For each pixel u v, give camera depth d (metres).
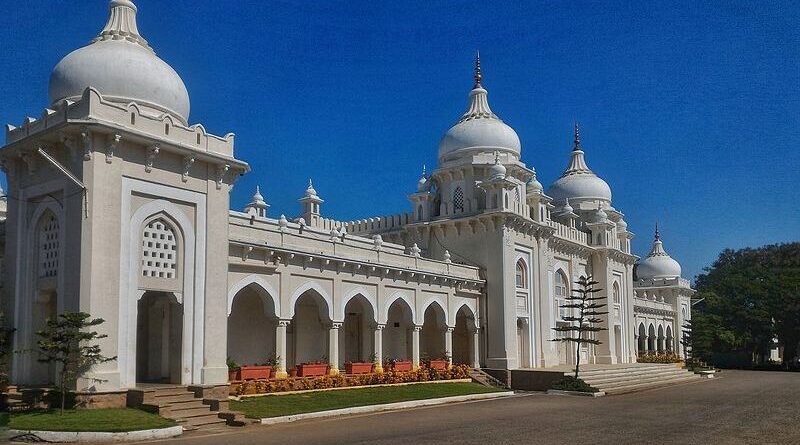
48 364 13.80
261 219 18.73
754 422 14.09
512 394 22.58
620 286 36.66
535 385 24.52
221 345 14.74
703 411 16.44
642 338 43.38
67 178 13.03
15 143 13.80
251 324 19.31
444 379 23.16
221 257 14.99
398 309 25.39
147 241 13.81
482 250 26.81
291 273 18.28
